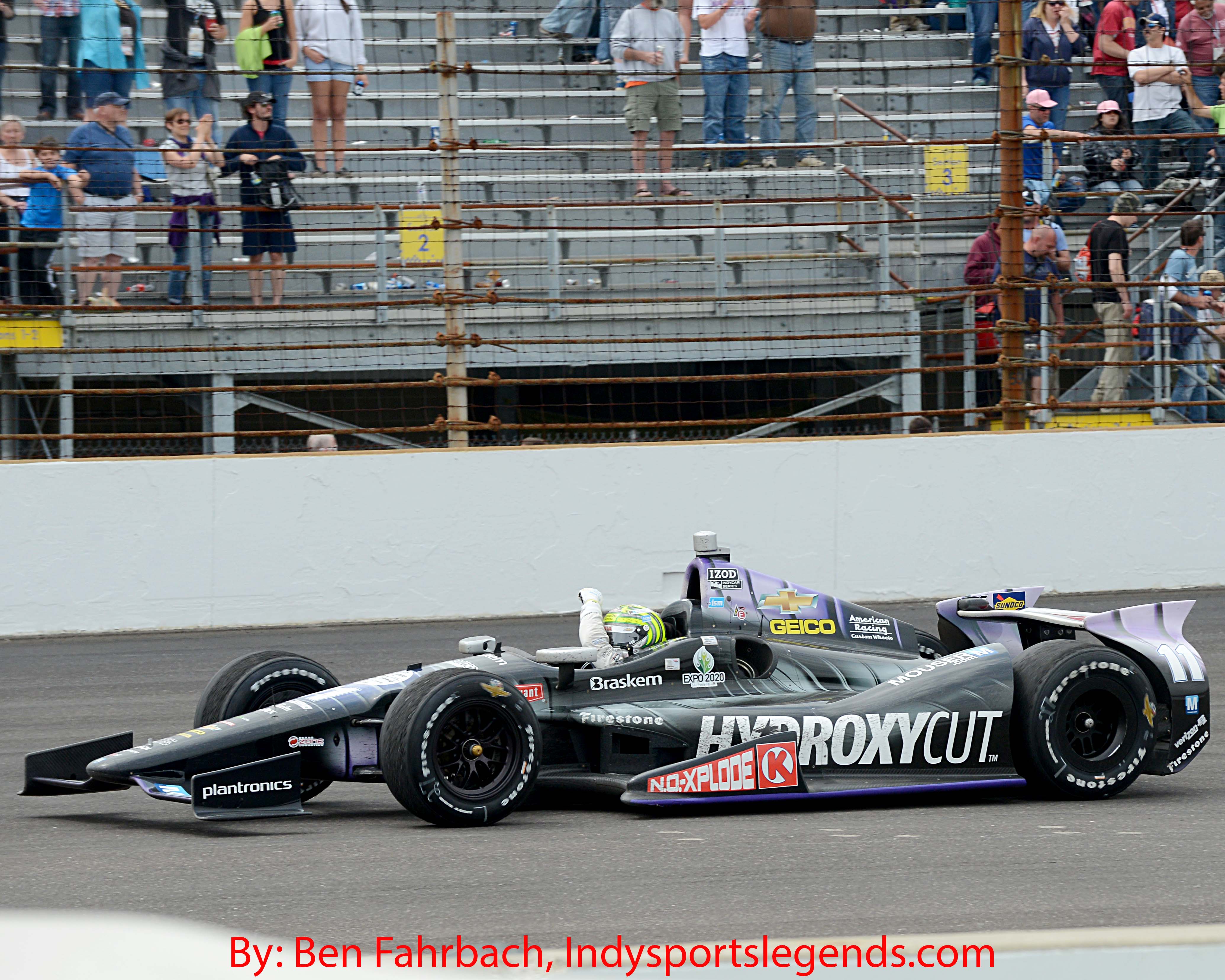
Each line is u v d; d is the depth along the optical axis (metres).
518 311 45.72
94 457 47.06
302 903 14.61
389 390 48.72
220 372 43.97
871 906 14.27
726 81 50.41
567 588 39.34
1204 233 46.81
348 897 14.84
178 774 18.62
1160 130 48.84
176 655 34.38
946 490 40.66
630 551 39.53
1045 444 41.12
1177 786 22.11
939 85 59.00
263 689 20.70
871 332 42.47
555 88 55.94
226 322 43.97
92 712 28.73
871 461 40.34
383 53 56.72
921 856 16.64
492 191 51.94
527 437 49.72
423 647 34.56
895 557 40.47
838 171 50.09
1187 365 42.88
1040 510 41.12
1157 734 21.64
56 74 48.44
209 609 37.56
